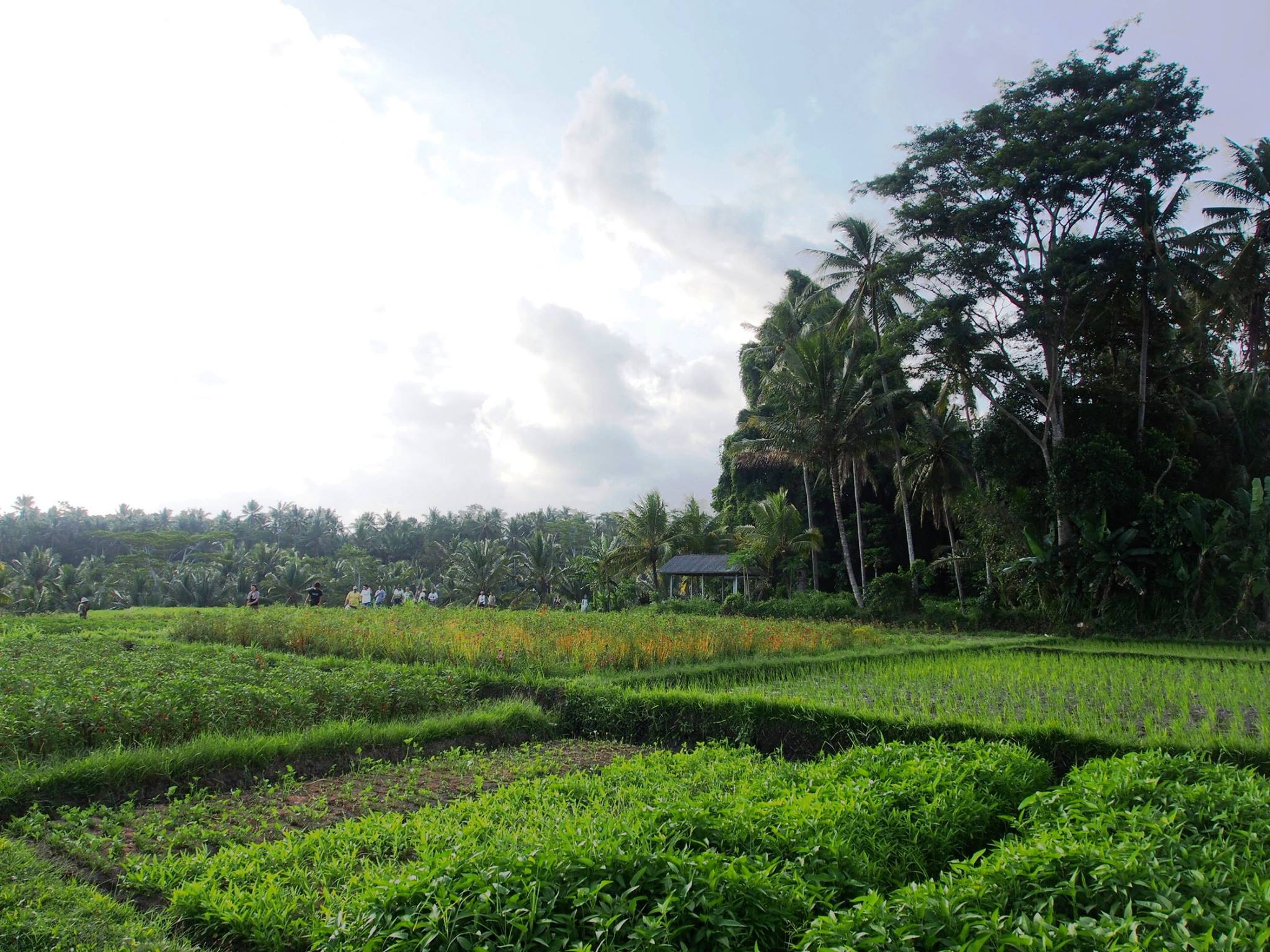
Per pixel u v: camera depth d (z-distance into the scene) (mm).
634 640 18750
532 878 4559
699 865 4648
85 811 7672
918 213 29953
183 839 7070
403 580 70812
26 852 6418
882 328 37969
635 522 45281
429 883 4578
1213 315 31984
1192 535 25125
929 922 4098
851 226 37062
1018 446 31469
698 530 47938
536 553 53500
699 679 16266
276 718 11258
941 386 37219
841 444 36375
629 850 4863
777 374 38250
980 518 32344
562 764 10453
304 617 23828
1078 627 27250
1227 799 5887
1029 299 29688
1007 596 32125
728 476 54531
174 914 5543
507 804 7699
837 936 3955
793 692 13570
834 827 5695
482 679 15344
